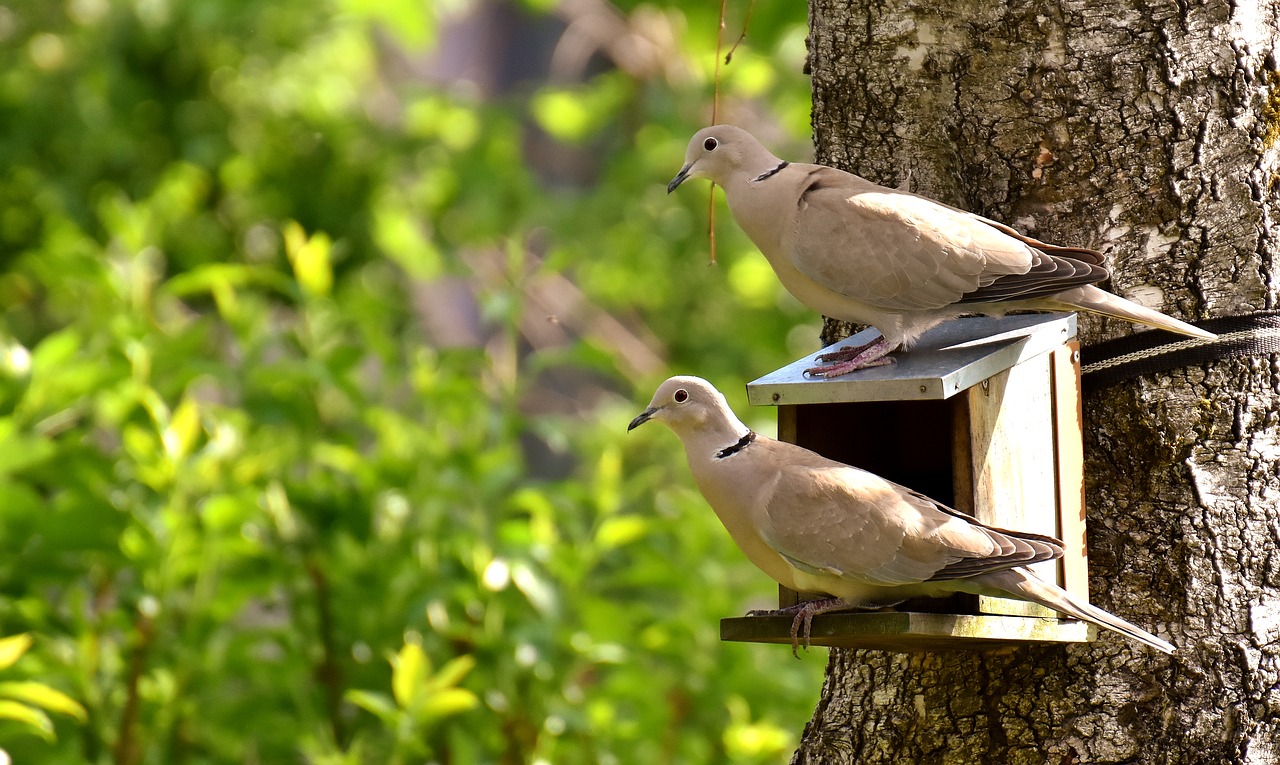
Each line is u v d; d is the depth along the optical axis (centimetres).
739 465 748
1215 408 776
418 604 1016
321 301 1166
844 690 850
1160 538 777
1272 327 774
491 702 1038
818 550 716
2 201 1834
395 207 1989
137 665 981
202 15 1781
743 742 1048
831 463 743
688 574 1127
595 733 1049
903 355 766
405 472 1062
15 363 1035
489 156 2067
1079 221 805
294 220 1911
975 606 732
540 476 2442
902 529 705
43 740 985
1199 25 791
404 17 1956
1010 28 820
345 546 1063
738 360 2023
